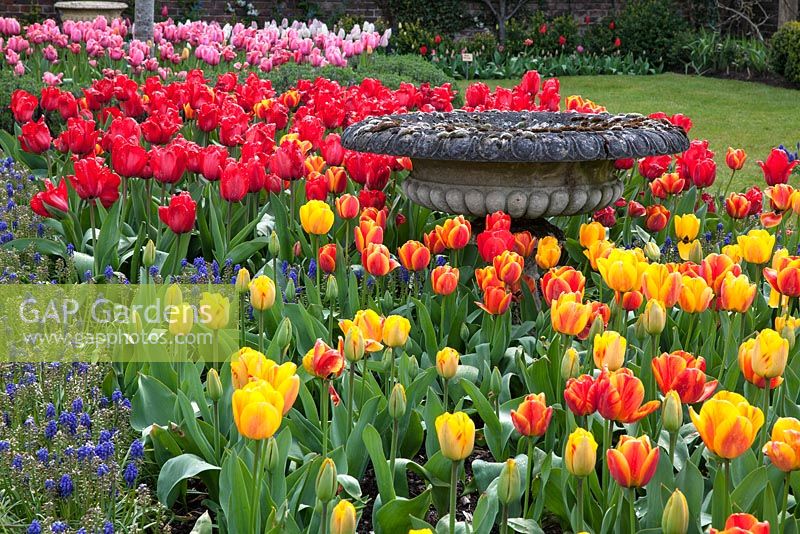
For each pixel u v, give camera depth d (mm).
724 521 2293
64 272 4531
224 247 4730
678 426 2357
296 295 4316
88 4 16141
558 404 3168
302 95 7617
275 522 2426
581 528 2475
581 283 3180
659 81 18375
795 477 2646
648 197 5941
